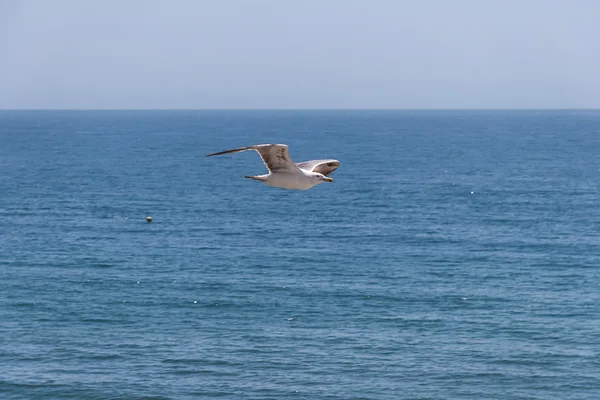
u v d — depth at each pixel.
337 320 55.19
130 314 56.84
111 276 68.38
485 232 90.94
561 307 58.09
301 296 61.47
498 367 46.41
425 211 107.81
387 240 85.88
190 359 47.88
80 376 45.41
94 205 112.88
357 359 47.72
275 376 45.34
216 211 108.44
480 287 64.06
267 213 106.69
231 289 63.62
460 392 43.22
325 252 79.12
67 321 55.09
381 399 42.28
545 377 45.03
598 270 70.44
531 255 77.56
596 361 47.19
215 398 42.56
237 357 48.19
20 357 48.22
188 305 59.06
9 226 94.00
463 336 51.72
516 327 53.38
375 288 63.84
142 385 44.22
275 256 77.06
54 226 94.50
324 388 43.62
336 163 20.19
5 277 67.75
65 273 69.50
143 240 85.88
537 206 112.56
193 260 75.31
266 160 18.66
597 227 94.25
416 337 51.53
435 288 63.84
